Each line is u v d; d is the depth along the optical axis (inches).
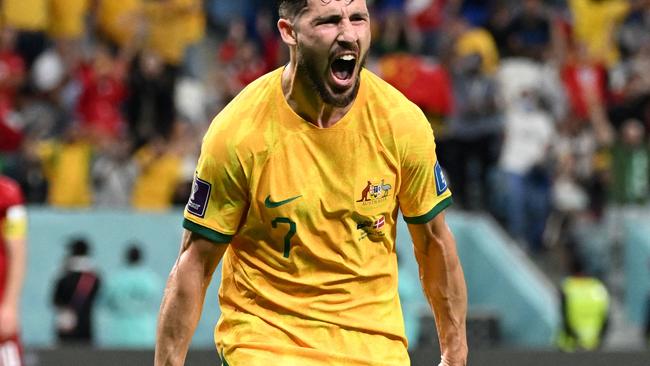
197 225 597.0
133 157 1968.5
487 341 1937.7
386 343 609.0
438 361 1102.4
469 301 2025.1
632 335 1957.4
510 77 2058.3
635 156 2026.3
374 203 594.2
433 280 633.0
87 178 1940.2
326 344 599.5
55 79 2078.0
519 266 1974.7
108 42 2197.3
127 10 2176.4
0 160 1881.2
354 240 597.0
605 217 2028.8
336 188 589.0
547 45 2126.0
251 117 587.5
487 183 2000.5
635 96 2122.3
